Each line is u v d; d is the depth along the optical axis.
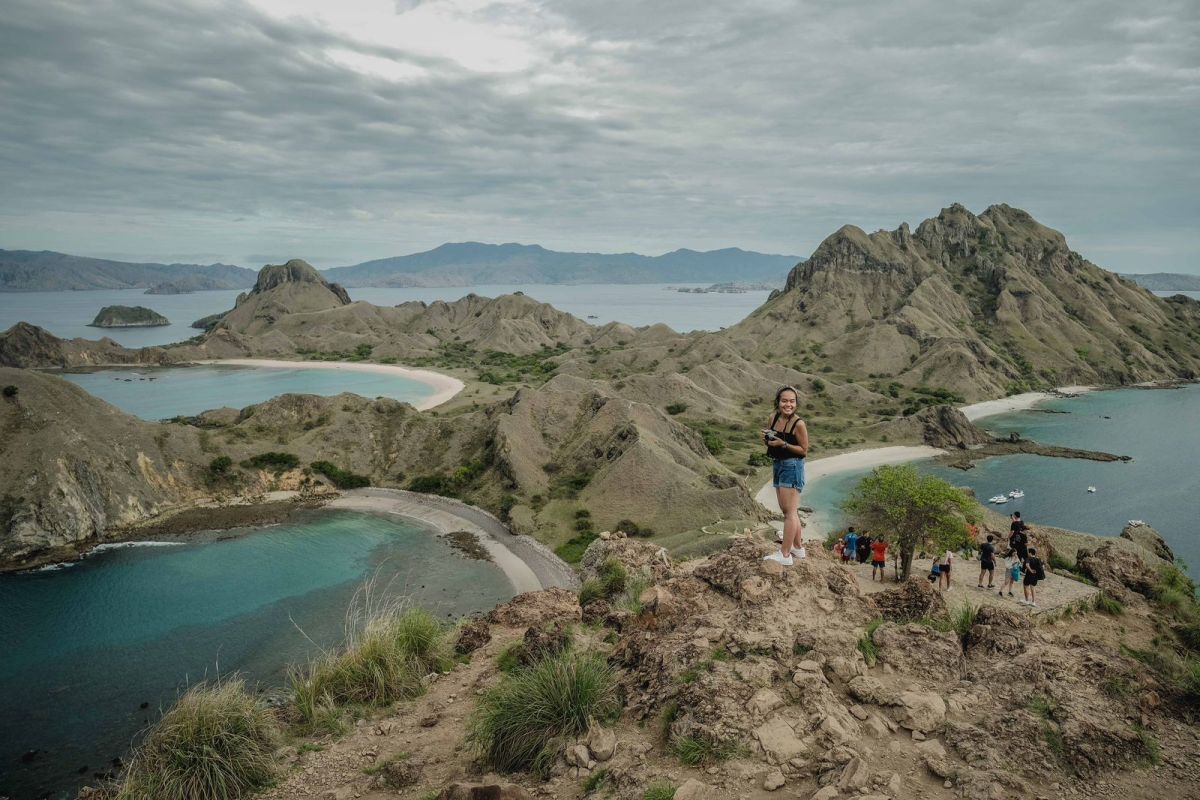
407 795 10.68
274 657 59.50
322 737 14.01
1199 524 103.56
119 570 82.62
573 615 19.88
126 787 12.52
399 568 83.19
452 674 17.06
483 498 110.62
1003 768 8.33
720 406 187.12
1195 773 8.80
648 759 9.09
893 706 9.62
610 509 100.62
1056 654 11.44
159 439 113.69
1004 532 46.97
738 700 9.51
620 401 134.50
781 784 8.07
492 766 10.75
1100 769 8.67
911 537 34.97
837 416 191.75
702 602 12.77
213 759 12.30
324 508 108.94
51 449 96.38
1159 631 23.75
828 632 11.16
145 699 52.19
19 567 83.50
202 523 100.81
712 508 97.38
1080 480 129.62
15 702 51.88
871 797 7.47
